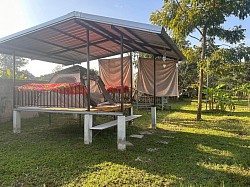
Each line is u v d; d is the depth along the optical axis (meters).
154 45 5.33
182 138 5.12
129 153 3.92
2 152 3.93
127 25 3.77
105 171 3.06
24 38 5.12
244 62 7.54
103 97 6.38
